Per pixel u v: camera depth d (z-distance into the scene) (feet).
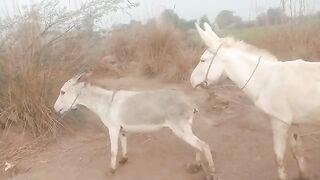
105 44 17.74
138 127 8.00
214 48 7.34
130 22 18.19
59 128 10.30
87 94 8.39
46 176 8.47
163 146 9.40
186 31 19.42
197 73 7.63
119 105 8.05
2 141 9.74
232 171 8.17
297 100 6.67
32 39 10.84
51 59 11.25
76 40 12.16
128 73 15.70
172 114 7.68
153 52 15.96
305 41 15.56
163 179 8.00
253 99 7.16
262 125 10.12
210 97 11.67
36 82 10.37
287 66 6.82
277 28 16.62
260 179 7.80
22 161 9.16
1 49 10.73
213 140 9.57
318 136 9.16
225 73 7.38
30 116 10.13
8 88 10.34
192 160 8.67
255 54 7.25
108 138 10.11
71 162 9.01
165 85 13.76
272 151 8.82
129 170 8.43
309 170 7.91
